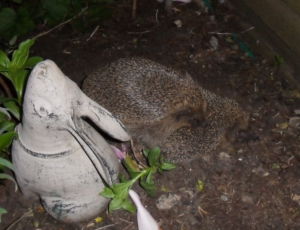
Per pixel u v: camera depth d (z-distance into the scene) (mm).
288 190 748
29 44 653
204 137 784
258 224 713
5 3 976
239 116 802
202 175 764
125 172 747
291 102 863
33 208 709
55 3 946
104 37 956
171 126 803
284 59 893
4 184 725
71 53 926
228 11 1003
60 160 597
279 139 810
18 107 675
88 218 694
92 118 574
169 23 985
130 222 705
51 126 558
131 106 781
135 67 789
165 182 750
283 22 859
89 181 632
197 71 909
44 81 531
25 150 596
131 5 1014
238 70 913
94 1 990
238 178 762
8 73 654
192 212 721
